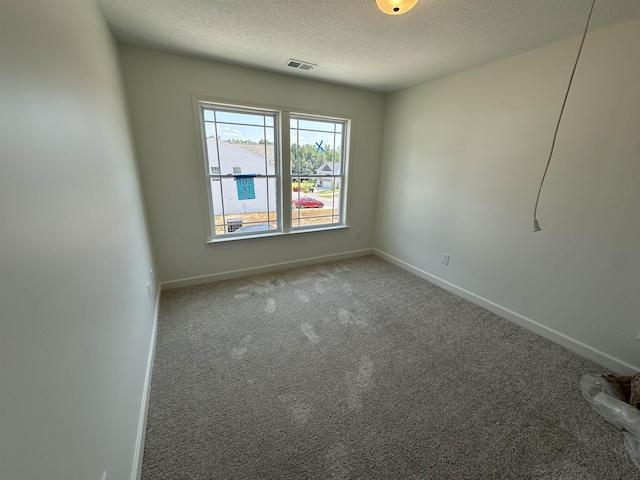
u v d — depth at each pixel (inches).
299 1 62.4
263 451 52.0
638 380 61.6
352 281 129.0
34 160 24.7
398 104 136.3
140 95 94.5
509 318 98.1
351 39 80.1
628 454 52.1
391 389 67.1
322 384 68.4
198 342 83.4
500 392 66.5
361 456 51.4
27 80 25.0
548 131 81.2
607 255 72.7
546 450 52.8
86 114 43.4
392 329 91.9
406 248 142.7
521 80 86.3
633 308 69.7
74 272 31.4
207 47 88.8
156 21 72.2
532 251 89.2
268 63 101.8
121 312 50.1
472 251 109.0
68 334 28.2
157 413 59.4
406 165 136.3
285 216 134.9
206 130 111.7
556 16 64.4
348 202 150.8
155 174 103.4
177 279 117.8
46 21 31.0
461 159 108.9
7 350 18.4
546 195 83.7
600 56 69.0
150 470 48.4
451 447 53.2
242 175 122.7
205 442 53.4
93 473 31.0
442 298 113.9
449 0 59.6
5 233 19.2
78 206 35.0
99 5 63.4
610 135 69.2
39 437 21.5
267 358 77.2
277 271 139.3
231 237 126.4
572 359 78.3
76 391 28.7
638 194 66.2
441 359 77.9
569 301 81.7
